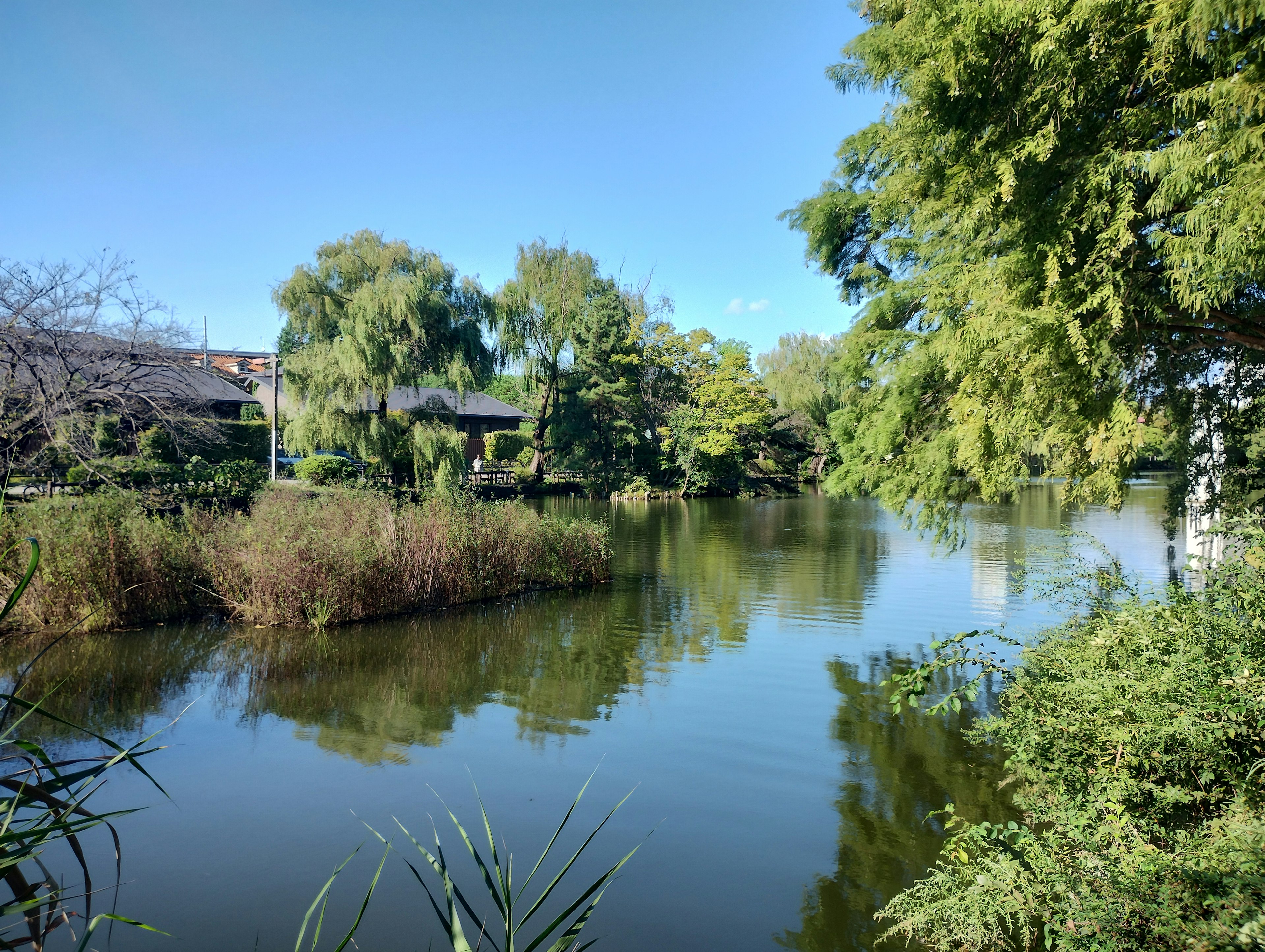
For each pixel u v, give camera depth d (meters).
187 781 6.38
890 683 8.97
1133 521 25.97
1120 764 4.06
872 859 5.09
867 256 11.72
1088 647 5.27
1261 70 4.67
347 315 27.36
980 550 19.67
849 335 10.15
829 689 8.75
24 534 11.05
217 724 7.71
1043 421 6.80
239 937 4.32
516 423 54.06
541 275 41.94
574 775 6.48
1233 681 3.77
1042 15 5.34
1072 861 3.63
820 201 11.47
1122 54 5.41
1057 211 5.85
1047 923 3.50
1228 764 3.66
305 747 7.12
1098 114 5.97
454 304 29.98
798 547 21.27
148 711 8.10
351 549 12.48
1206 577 5.06
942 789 6.07
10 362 15.16
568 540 15.75
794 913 4.50
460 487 28.27
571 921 4.44
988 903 3.69
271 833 5.53
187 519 13.53
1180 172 4.92
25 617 11.12
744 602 13.79
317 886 4.86
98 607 11.24
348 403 27.17
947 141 6.79
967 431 7.05
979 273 6.71
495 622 12.31
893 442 9.69
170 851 5.27
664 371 48.88
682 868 5.02
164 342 17.95
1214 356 8.69
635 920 4.45
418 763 6.75
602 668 9.69
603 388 44.25
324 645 10.85
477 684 9.04
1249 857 2.83
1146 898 2.99
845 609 13.12
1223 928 2.65
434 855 5.24
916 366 8.99
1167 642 4.61
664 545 21.91
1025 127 6.20
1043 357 5.98
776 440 50.16
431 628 11.84
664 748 7.02
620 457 46.06
